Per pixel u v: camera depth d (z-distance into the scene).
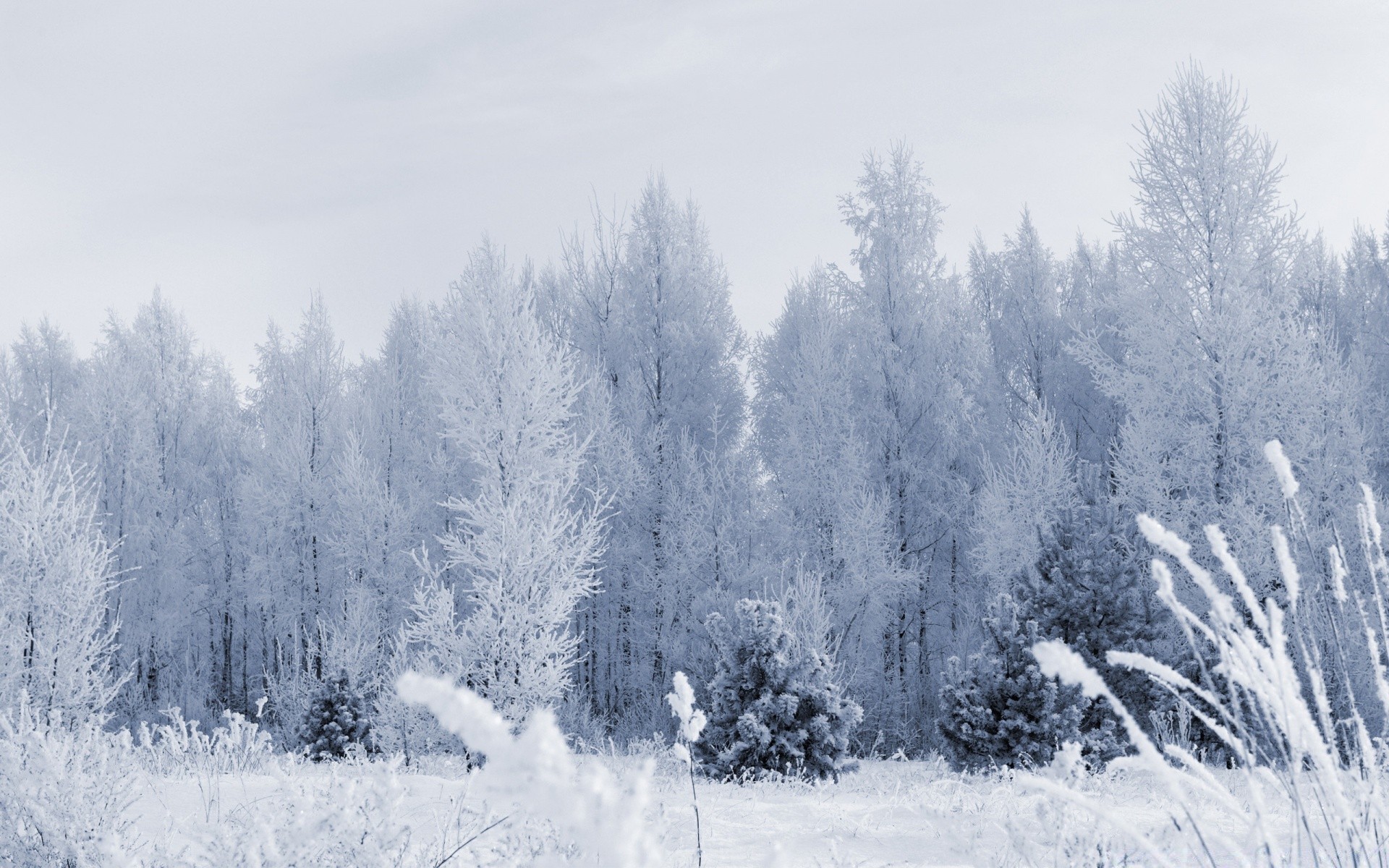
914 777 9.45
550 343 12.82
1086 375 21.75
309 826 2.71
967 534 19.77
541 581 11.30
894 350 19.94
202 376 29.81
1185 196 15.34
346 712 13.94
